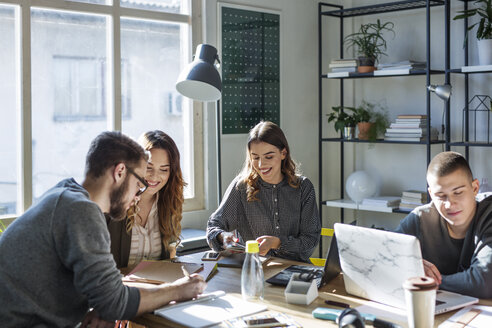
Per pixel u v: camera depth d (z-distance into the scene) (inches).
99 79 138.3
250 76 165.5
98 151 69.6
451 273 84.3
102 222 66.3
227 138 161.2
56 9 129.3
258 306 72.2
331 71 187.3
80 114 135.6
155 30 148.2
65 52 132.3
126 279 82.4
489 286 72.7
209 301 74.4
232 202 109.9
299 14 179.8
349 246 74.5
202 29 155.1
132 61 144.3
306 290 74.5
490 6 142.1
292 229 109.7
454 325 64.2
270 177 106.9
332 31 185.9
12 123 125.4
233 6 159.9
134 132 145.7
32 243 63.5
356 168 185.0
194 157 156.7
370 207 163.8
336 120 185.3
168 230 102.1
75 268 63.6
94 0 135.8
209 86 116.0
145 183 72.7
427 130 148.5
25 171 126.3
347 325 60.5
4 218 124.3
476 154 158.7
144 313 70.2
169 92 152.3
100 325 69.5
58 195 65.5
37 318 64.1
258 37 167.5
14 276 63.1
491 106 144.3
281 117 176.1
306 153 184.4
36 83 128.3
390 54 174.7
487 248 74.7
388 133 159.9
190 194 157.0
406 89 171.6
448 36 146.4
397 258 68.4
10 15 123.3
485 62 142.7
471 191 77.0
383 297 72.5
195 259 98.8
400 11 171.6
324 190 190.1
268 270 90.7
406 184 173.3
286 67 176.9
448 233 83.4
